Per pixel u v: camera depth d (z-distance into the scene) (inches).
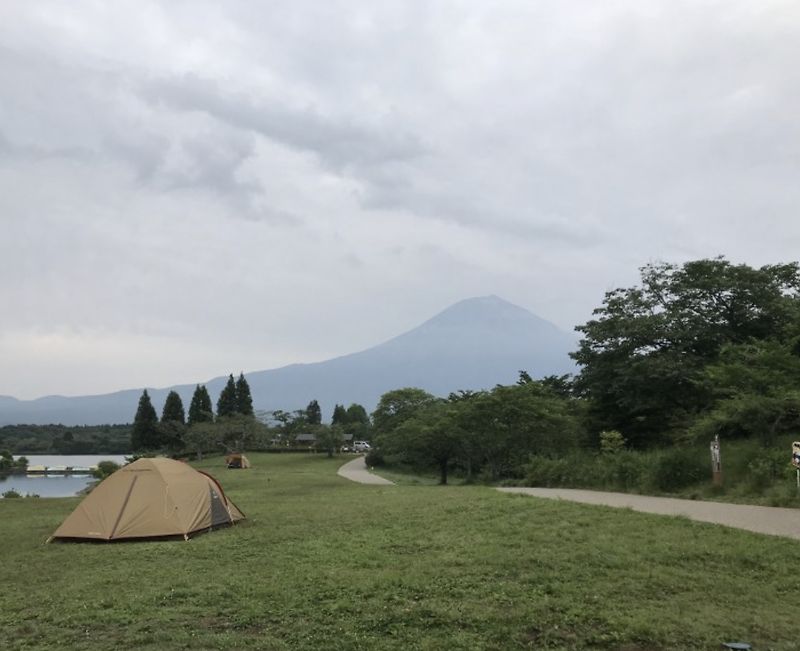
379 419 2706.7
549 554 390.6
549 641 251.8
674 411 1215.6
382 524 539.5
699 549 387.5
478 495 738.2
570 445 1309.1
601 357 1317.7
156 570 395.5
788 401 751.1
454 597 311.3
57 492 1994.3
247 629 275.7
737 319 1243.2
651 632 253.6
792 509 559.2
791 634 250.2
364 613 289.3
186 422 3472.0
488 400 1343.5
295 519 601.9
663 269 1332.4
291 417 4244.6
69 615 298.4
